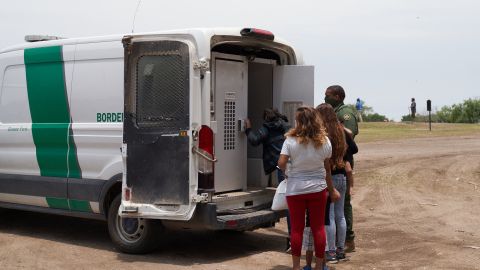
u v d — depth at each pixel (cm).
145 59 779
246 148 882
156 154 771
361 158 1905
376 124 3812
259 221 814
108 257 805
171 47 766
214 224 758
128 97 786
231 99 853
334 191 715
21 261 784
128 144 785
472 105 4612
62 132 864
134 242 809
